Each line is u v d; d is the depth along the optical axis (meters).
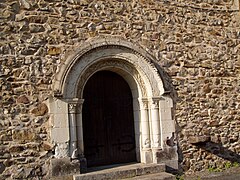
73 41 5.81
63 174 5.49
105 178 5.63
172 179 5.77
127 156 6.62
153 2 6.62
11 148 5.25
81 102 5.83
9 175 5.19
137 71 6.33
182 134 6.61
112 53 6.04
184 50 6.82
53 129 5.50
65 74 5.60
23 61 5.46
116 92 6.68
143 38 6.43
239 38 7.48
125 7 6.34
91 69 6.00
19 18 5.49
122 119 6.67
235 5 7.54
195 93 6.82
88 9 6.01
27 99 5.42
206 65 7.02
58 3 5.79
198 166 6.69
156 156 6.25
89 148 6.35
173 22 6.78
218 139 6.96
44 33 5.64
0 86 5.28
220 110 7.05
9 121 5.28
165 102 6.43
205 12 7.17
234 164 7.08
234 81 7.29
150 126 6.36
